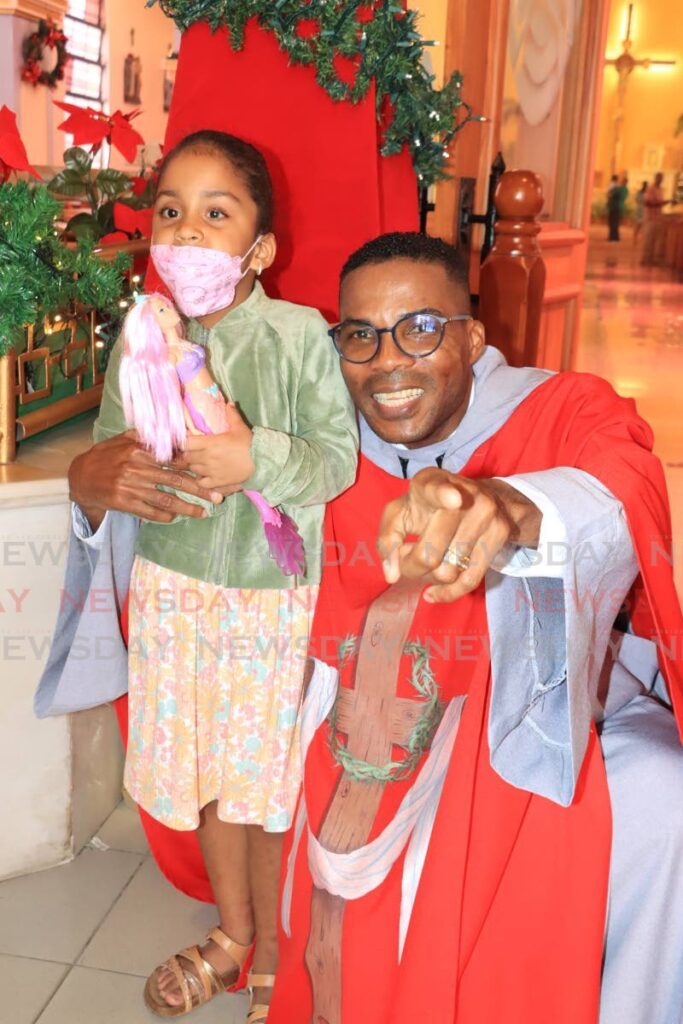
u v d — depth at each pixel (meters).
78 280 1.55
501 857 1.16
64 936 1.62
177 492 1.31
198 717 1.38
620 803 1.19
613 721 1.31
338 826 1.25
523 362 2.31
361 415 1.36
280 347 1.30
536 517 1.05
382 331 1.19
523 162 3.09
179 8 1.58
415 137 1.70
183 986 1.48
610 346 7.84
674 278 13.88
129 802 1.96
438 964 1.14
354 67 1.59
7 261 1.46
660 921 1.18
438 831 1.16
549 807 1.16
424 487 0.87
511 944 1.17
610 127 16.98
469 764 1.15
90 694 1.49
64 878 1.76
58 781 1.74
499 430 1.29
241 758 1.36
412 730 1.23
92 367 1.89
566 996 1.15
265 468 1.17
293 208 1.65
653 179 16.80
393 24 1.54
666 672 1.19
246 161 1.25
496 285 2.28
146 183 2.15
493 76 2.61
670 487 3.96
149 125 9.59
